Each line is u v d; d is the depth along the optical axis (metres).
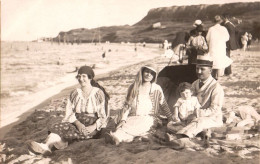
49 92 16.66
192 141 5.47
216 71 9.60
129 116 6.03
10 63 35.91
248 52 25.97
